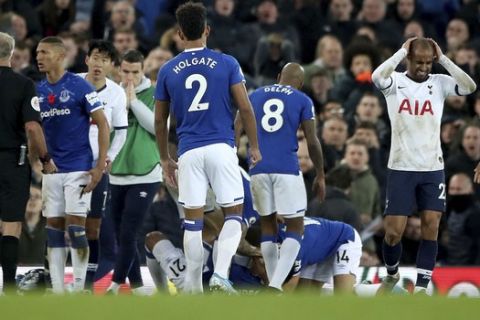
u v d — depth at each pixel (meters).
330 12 56.66
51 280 34.78
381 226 44.50
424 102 34.22
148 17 57.12
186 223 31.66
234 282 35.94
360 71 51.28
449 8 59.19
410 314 22.95
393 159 34.38
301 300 24.81
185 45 31.92
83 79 34.44
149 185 37.62
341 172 43.50
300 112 34.69
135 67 38.03
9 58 33.50
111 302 24.34
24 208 33.38
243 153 45.28
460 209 46.12
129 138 37.72
